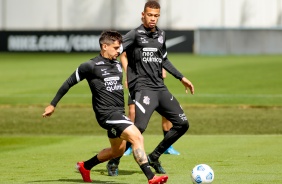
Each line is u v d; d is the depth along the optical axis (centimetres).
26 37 11706
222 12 12275
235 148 3509
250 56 10706
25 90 6506
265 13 12212
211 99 5766
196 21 12338
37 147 3666
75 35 11512
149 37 2875
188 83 2973
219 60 9731
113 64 2552
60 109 5284
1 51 11812
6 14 12838
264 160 3112
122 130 2462
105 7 12594
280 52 11231
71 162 3141
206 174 2403
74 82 2530
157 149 2831
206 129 4359
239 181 2594
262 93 6116
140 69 2870
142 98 2831
